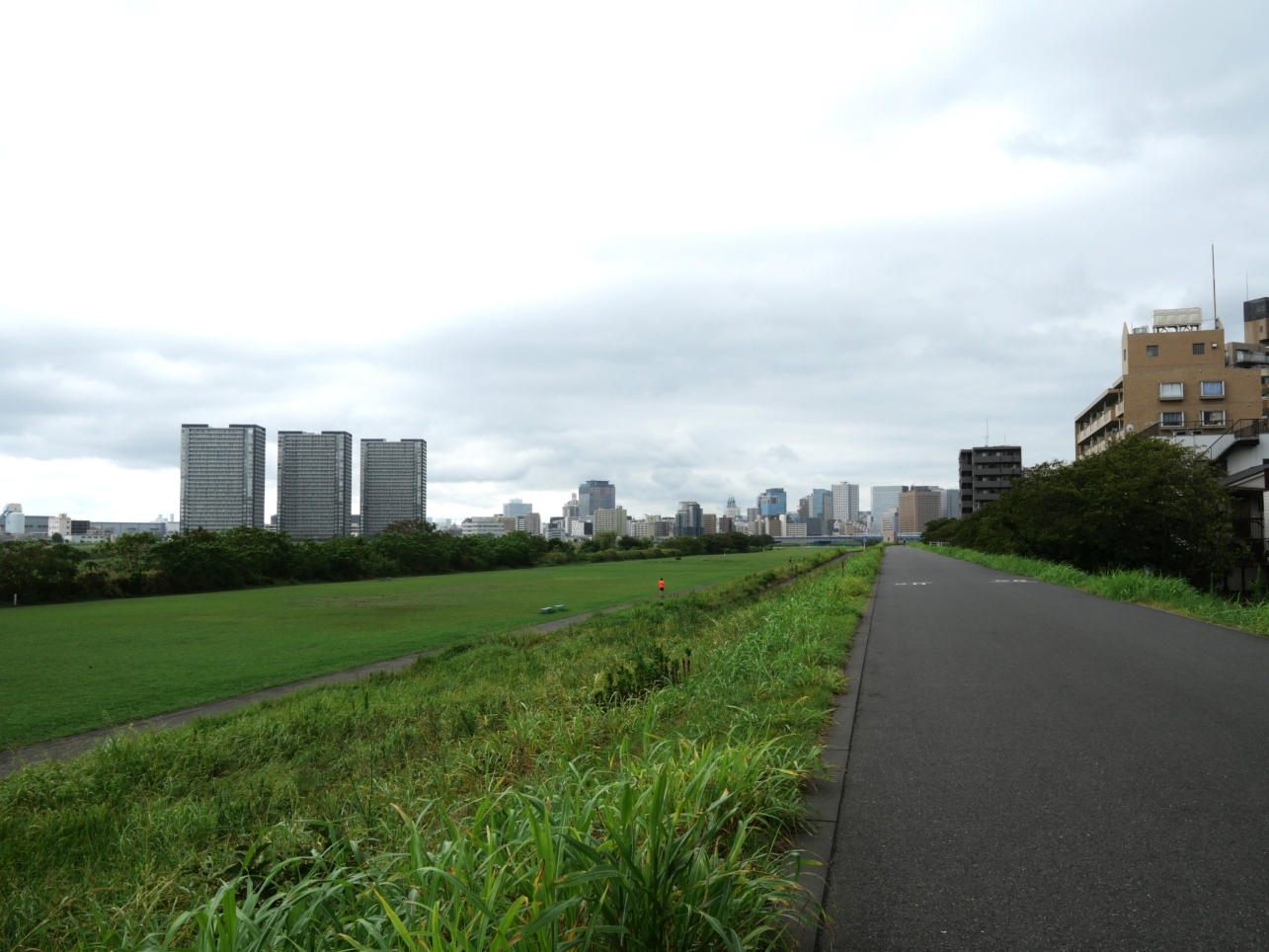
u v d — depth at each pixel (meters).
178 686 15.40
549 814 3.06
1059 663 9.61
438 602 37.75
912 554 76.88
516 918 2.52
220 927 2.41
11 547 42.50
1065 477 39.69
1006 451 144.88
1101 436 85.38
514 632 22.17
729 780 4.07
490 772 5.96
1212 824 4.12
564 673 12.46
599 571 75.94
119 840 5.48
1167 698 7.39
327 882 2.90
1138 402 72.75
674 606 25.81
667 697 7.91
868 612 16.56
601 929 2.36
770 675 8.62
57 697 14.27
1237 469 48.19
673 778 3.59
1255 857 3.67
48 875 4.94
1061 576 26.33
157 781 7.67
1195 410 71.69
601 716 7.27
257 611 33.69
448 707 10.41
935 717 6.82
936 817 4.30
